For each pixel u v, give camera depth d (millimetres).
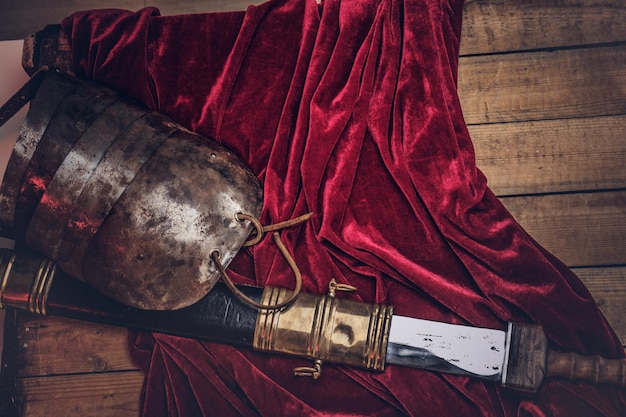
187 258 1528
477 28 1771
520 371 1523
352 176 1634
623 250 1645
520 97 1731
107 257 1533
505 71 1745
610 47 1740
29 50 1771
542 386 1552
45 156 1561
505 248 1594
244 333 1565
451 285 1579
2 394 1643
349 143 1650
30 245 1611
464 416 1526
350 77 1674
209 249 1538
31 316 1701
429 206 1611
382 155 1640
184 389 1599
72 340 1688
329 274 1603
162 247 1521
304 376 1584
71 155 1552
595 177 1682
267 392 1562
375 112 1666
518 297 1571
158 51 1728
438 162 1629
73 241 1554
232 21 1737
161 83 1712
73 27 1740
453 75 1694
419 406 1535
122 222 1523
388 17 1710
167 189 1533
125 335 1682
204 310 1583
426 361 1545
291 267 1574
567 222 1665
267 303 1562
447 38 1705
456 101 1659
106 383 1662
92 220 1532
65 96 1606
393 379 1552
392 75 1679
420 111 1654
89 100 1610
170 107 1705
